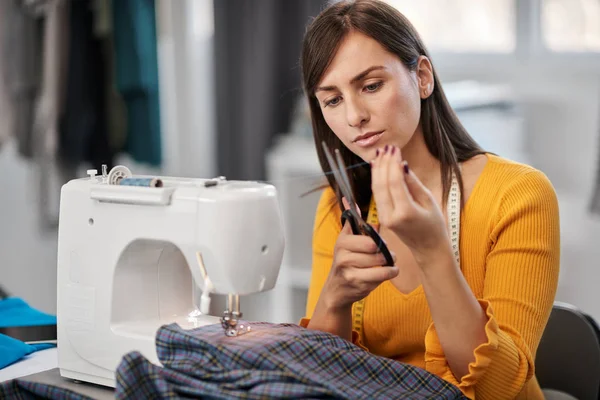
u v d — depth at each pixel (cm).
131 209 128
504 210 144
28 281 456
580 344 163
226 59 409
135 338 128
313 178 370
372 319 155
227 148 416
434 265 121
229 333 120
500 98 391
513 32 401
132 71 365
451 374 129
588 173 390
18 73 379
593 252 390
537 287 139
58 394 116
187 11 438
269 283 126
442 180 151
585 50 388
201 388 109
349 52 136
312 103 156
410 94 139
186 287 140
